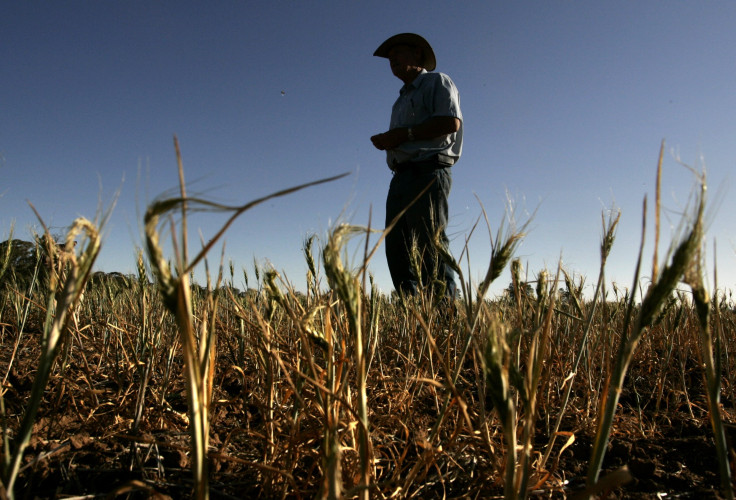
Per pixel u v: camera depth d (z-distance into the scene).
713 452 2.46
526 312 2.49
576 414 2.93
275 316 2.59
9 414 2.54
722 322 3.98
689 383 3.79
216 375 3.10
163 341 3.44
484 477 1.86
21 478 1.87
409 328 3.31
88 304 3.85
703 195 1.12
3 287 4.54
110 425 2.36
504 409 1.14
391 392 2.47
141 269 2.60
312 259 2.17
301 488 1.80
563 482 1.97
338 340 2.14
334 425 1.33
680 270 1.10
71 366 3.37
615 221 1.85
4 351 4.17
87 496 1.72
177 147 0.97
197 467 1.12
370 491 1.62
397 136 5.66
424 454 1.70
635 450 2.46
